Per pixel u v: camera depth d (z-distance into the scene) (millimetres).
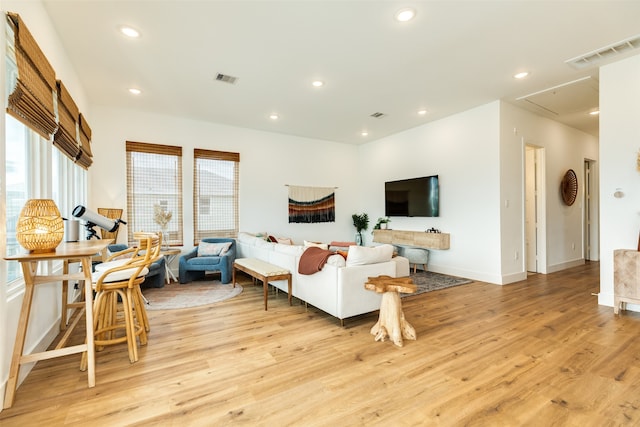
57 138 2738
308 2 2477
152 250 2846
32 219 1771
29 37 1972
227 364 2273
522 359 2324
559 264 5785
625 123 3463
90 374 1955
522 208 5027
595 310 3465
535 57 3395
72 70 3467
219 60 3420
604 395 1860
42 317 2369
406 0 2463
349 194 7656
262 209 6371
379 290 2691
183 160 5523
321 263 3156
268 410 1739
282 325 3078
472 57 3383
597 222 6855
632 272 3238
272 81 3975
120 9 2537
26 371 2072
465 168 5199
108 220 3338
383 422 1634
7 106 1783
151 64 3494
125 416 1684
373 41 3055
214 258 4914
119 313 3453
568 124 5953
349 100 4668
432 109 5098
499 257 4734
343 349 2525
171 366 2240
